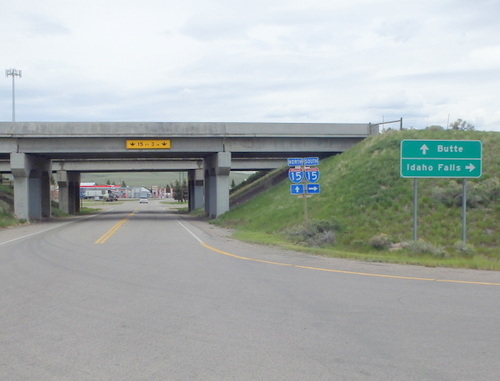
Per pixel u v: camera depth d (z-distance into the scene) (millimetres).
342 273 13719
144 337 7562
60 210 59906
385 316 8781
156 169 63688
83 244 22484
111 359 6562
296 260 16609
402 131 37500
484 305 9625
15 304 9914
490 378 5852
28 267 15117
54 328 8102
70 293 10953
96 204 122375
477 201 24094
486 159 28781
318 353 6770
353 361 6441
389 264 15711
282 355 6695
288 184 41125
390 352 6809
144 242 23344
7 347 7117
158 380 5809
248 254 18359
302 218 28406
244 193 54844
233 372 6051
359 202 27016
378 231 23312
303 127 42875
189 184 71938
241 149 42906
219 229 33469
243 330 7926
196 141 42406
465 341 7305
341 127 43250
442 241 21312
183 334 7711
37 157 45938
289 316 8805
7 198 52875
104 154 44656
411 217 23953
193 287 11578
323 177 35938
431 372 6043
